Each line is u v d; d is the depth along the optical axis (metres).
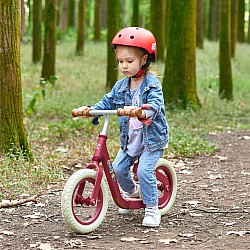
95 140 12.40
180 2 17.88
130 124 6.27
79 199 6.06
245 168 10.20
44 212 7.04
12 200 7.56
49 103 18.31
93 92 21.81
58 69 28.00
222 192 8.26
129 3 52.41
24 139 9.94
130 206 6.42
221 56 21.12
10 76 9.71
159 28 26.52
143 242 5.75
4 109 9.73
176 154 11.18
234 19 32.31
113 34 21.28
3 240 5.87
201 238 5.91
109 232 6.15
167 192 6.96
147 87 6.17
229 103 20.33
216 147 12.12
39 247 5.58
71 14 43.12
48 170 9.00
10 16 9.55
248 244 5.69
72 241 5.76
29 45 36.03
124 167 6.35
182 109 17.89
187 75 18.08
